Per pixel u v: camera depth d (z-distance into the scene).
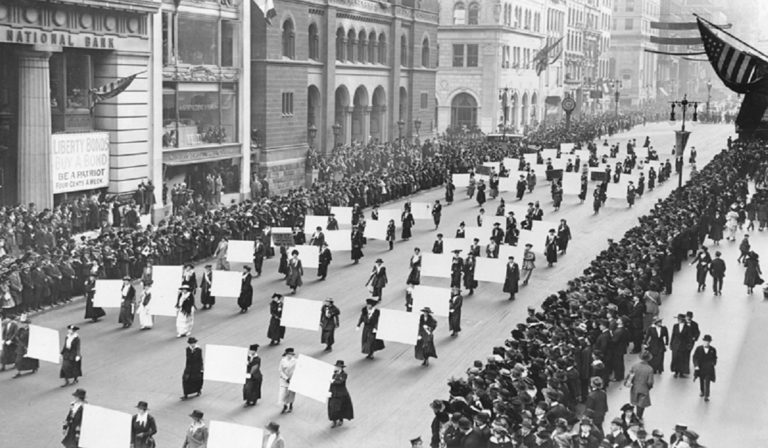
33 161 40.38
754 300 32.66
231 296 31.27
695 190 46.44
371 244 43.34
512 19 108.75
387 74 79.56
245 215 40.84
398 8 79.31
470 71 105.75
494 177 55.94
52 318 30.12
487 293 34.44
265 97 59.78
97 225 42.59
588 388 22.47
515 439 17.44
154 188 47.94
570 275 37.12
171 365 25.50
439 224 47.75
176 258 37.22
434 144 81.50
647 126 122.94
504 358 21.33
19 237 36.38
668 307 31.58
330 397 21.30
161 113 48.19
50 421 21.39
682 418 21.98
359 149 70.50
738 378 24.73
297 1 62.75
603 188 50.97
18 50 39.72
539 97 121.56
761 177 55.81
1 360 25.27
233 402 22.94
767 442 20.56
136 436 18.59
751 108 24.56
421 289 29.09
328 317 27.05
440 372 25.36
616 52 167.88
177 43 50.81
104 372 24.89
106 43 43.56
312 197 47.47
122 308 29.23
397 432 21.11
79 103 44.38
